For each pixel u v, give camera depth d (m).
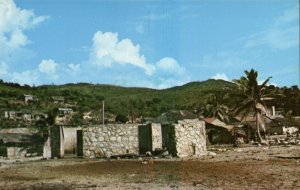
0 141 72.69
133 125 36.53
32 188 17.14
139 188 16.39
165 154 33.03
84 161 30.66
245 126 79.56
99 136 35.53
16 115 160.88
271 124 94.44
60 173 22.64
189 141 33.47
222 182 17.64
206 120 78.69
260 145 56.88
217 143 76.38
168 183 17.72
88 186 17.31
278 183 17.11
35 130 85.88
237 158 30.31
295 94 124.75
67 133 46.16
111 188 16.56
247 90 74.88
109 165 26.19
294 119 97.25
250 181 17.84
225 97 88.56
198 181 18.11
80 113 169.38
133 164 26.38
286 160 28.14
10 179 20.67
